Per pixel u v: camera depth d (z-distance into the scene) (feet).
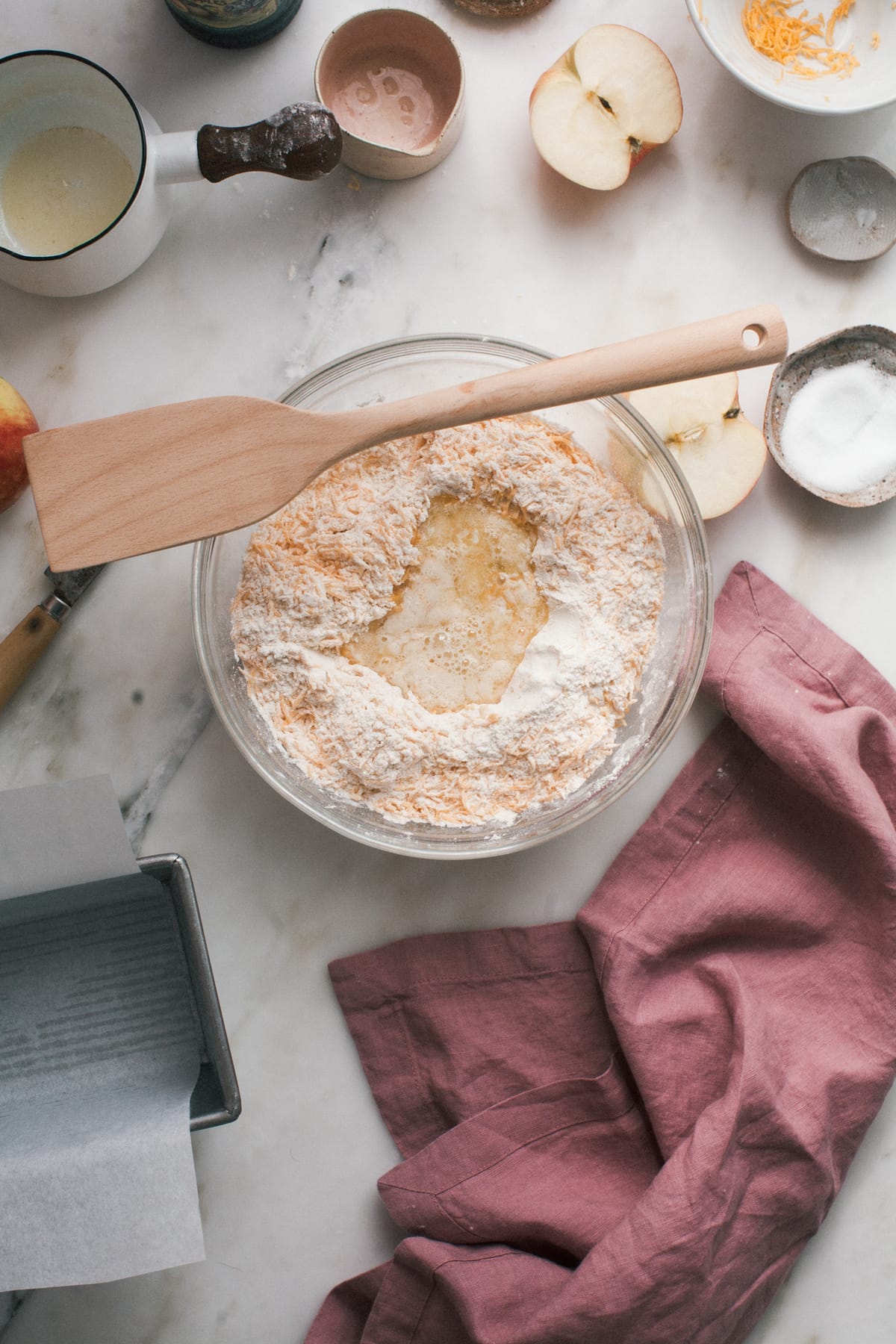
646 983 3.21
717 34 3.26
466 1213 3.13
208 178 2.98
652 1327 2.94
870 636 3.35
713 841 3.26
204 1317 3.29
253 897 3.31
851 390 3.23
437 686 3.21
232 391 3.32
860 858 3.13
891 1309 3.30
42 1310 3.27
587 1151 3.22
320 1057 3.32
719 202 3.34
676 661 3.17
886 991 3.13
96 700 3.29
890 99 2.96
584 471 3.12
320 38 3.29
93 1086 2.97
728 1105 2.97
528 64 3.30
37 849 2.82
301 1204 3.32
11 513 3.27
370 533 3.07
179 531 2.62
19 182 3.15
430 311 3.33
